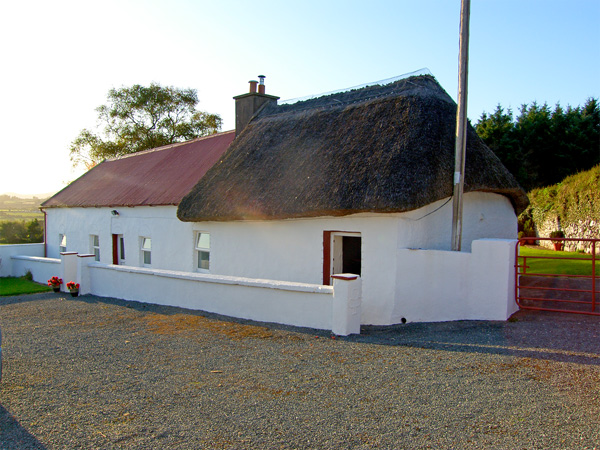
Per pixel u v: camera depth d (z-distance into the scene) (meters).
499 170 11.72
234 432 4.45
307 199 10.67
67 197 22.81
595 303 8.30
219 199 12.92
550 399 4.88
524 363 5.99
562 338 6.97
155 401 5.30
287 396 5.33
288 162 12.34
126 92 41.38
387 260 9.83
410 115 10.73
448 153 10.45
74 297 14.05
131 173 21.59
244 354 7.18
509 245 8.41
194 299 11.16
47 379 6.18
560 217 21.56
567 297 9.84
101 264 14.29
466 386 5.35
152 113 41.84
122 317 10.49
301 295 9.06
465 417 4.57
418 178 9.50
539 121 36.66
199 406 5.11
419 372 5.92
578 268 13.93
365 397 5.19
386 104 11.61
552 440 4.06
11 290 16.00
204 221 13.85
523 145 36.50
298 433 4.39
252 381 5.89
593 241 8.12
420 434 4.27
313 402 5.12
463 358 6.38
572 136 35.47
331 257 11.13
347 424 4.54
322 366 6.39
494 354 6.46
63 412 5.02
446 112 11.25
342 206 9.88
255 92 16.42
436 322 9.08
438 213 10.70
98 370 6.56
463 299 8.91
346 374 6.01
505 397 4.99
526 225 26.20
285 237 11.95
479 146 11.62
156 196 16.61
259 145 13.98
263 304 9.69
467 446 4.03
